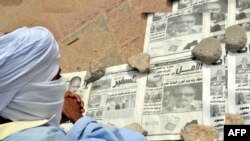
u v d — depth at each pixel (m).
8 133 0.85
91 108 1.54
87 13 1.86
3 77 0.87
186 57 1.46
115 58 1.64
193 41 1.49
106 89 1.56
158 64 1.51
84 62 1.71
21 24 2.01
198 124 1.31
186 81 1.41
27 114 0.92
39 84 0.92
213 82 1.36
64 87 1.00
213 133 1.26
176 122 1.36
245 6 1.46
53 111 0.98
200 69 1.41
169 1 1.65
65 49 1.80
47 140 0.84
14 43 0.88
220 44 1.41
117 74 1.57
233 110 1.29
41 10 2.01
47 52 0.91
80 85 1.62
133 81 1.52
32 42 0.89
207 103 1.34
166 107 1.41
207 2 1.55
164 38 1.56
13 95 0.89
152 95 1.46
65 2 1.96
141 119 1.43
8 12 2.10
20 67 0.88
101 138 1.01
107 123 1.48
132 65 1.52
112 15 1.78
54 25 1.92
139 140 1.09
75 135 1.00
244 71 1.33
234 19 1.46
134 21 1.70
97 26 1.79
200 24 1.51
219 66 1.38
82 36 1.80
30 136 0.84
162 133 1.37
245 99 1.29
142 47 1.61
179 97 1.40
